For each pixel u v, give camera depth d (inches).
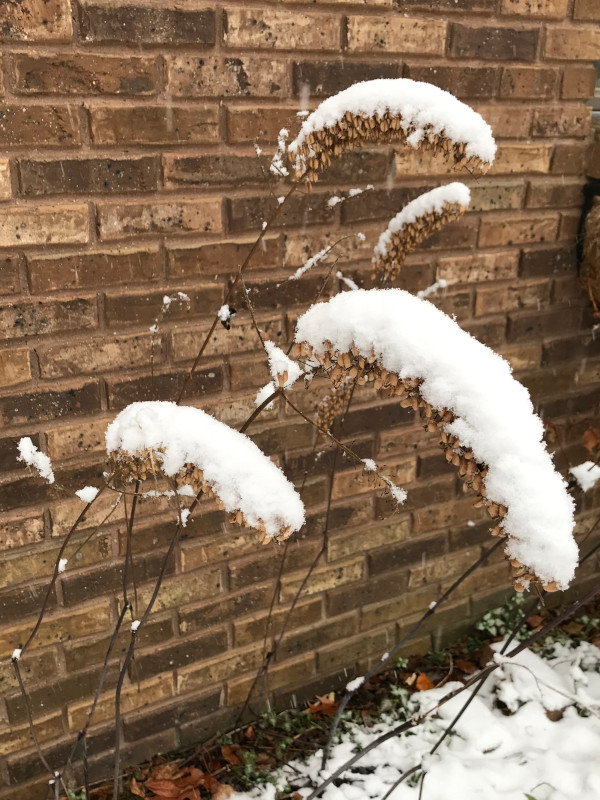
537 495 26.7
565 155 56.6
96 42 39.4
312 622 59.2
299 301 50.0
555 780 52.0
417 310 29.1
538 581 28.0
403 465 58.4
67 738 51.5
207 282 46.5
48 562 46.8
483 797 51.0
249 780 53.2
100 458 46.4
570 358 63.4
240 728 58.2
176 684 54.4
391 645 64.1
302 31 44.4
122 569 49.4
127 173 42.2
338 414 54.1
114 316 44.2
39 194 40.3
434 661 65.7
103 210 42.1
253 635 56.6
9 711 48.6
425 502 60.8
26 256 40.9
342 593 59.8
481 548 65.7
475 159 34.3
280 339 50.1
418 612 64.6
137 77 40.9
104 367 44.9
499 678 61.7
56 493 45.7
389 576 61.6
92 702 51.5
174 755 56.0
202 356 47.8
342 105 35.0
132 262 43.8
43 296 42.0
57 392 43.9
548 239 58.4
